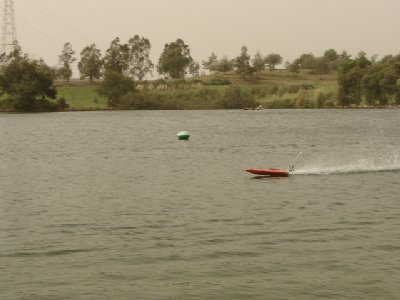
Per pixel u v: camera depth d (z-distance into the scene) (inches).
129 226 1296.8
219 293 892.6
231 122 5930.1
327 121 5940.0
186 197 1663.4
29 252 1093.8
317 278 949.2
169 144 3560.5
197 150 3152.1
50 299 871.7
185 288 912.3
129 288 912.9
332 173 2087.8
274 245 1132.5
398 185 1825.8
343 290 898.7
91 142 3779.5
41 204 1573.6
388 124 5413.4
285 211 1450.5
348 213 1421.0
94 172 2249.0
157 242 1159.6
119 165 2482.8
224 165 2452.0
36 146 3535.9
